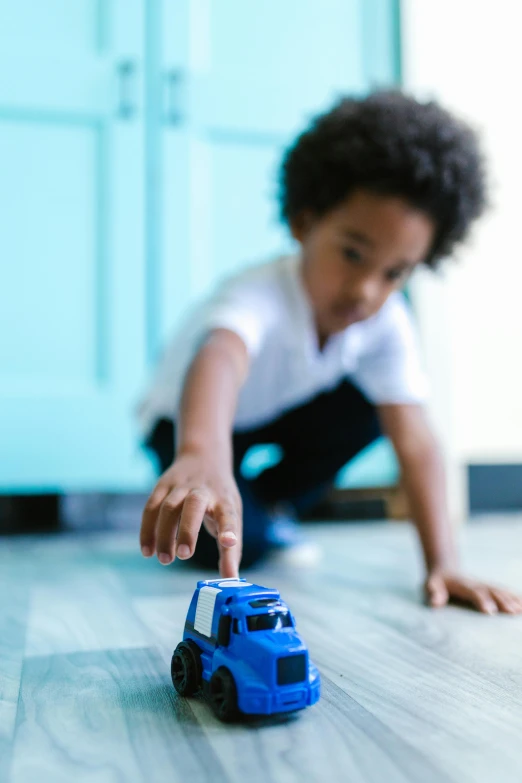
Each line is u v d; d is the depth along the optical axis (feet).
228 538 1.89
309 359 3.51
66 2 5.36
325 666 2.03
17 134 5.27
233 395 2.69
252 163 5.69
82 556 4.13
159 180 5.51
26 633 2.39
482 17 6.14
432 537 3.17
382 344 3.75
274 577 3.48
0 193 5.24
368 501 6.19
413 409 3.65
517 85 6.25
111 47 5.42
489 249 6.19
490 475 6.48
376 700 1.74
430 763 1.39
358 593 3.08
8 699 1.74
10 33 5.27
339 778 1.32
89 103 5.37
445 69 6.05
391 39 5.99
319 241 3.23
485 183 3.56
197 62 5.59
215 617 1.69
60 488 5.28
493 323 6.22
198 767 1.37
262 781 1.31
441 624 2.52
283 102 5.73
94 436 5.34
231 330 3.01
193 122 5.57
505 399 6.25
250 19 5.69
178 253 5.53
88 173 5.39
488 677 1.93
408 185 3.05
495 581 3.35
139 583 3.30
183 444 2.30
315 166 3.34
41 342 5.29
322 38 5.83
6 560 3.99
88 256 5.37
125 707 1.68
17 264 5.26
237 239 5.66
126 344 5.41
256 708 1.51
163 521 1.90
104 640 2.30
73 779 1.32
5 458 5.19
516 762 1.39
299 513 4.85
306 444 4.40
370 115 3.32
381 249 3.10
